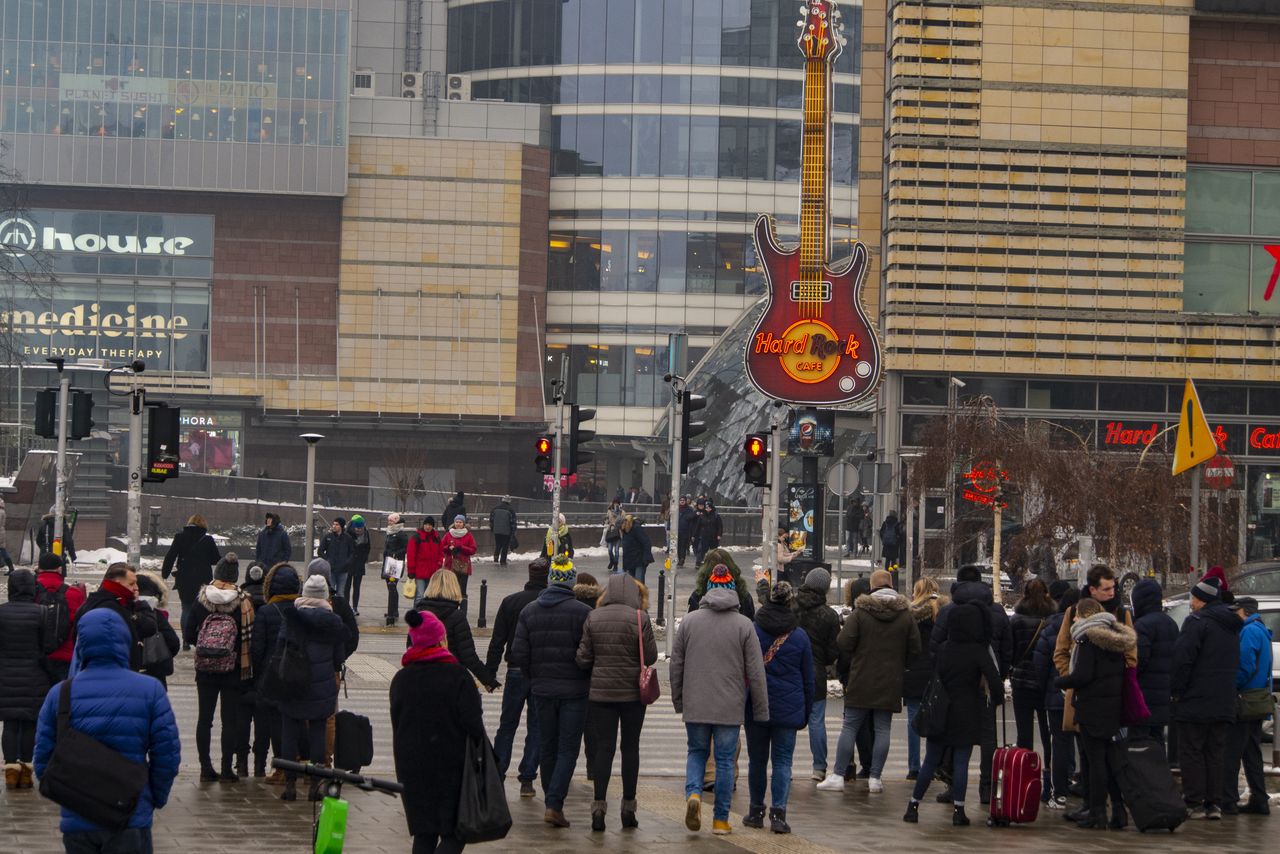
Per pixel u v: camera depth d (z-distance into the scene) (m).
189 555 70.31
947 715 38.28
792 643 36.19
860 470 83.38
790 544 108.44
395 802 38.22
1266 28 119.56
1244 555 119.00
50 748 23.55
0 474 144.75
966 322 118.50
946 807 41.53
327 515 144.75
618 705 35.69
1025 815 38.12
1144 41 118.00
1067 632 39.12
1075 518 90.31
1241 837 37.81
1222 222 120.06
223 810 36.53
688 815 35.25
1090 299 118.62
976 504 99.06
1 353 172.00
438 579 38.62
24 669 38.31
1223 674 40.03
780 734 36.16
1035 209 118.31
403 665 27.25
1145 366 118.81
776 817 36.06
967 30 117.88
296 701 37.56
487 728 54.44
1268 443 119.62
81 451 141.50
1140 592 39.38
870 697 42.56
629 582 36.09
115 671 23.56
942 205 118.31
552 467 83.62
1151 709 38.81
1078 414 119.38
